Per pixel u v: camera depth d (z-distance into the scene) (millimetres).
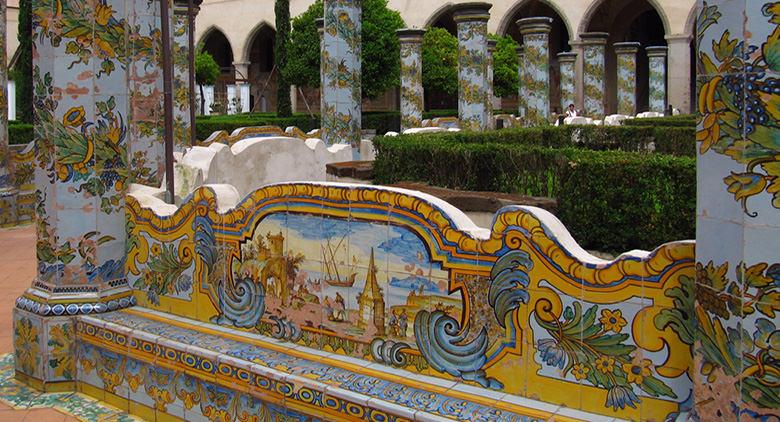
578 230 6832
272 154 9922
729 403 2637
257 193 4289
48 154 5102
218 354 4184
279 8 28906
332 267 3973
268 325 4332
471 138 10430
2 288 8180
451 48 30953
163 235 4934
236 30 40938
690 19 31500
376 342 3826
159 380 4566
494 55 30859
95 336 4949
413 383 3578
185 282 4824
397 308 3727
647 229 6449
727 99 2570
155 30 9211
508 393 3387
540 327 3283
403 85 20875
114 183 5191
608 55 37906
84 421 4672
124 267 5266
